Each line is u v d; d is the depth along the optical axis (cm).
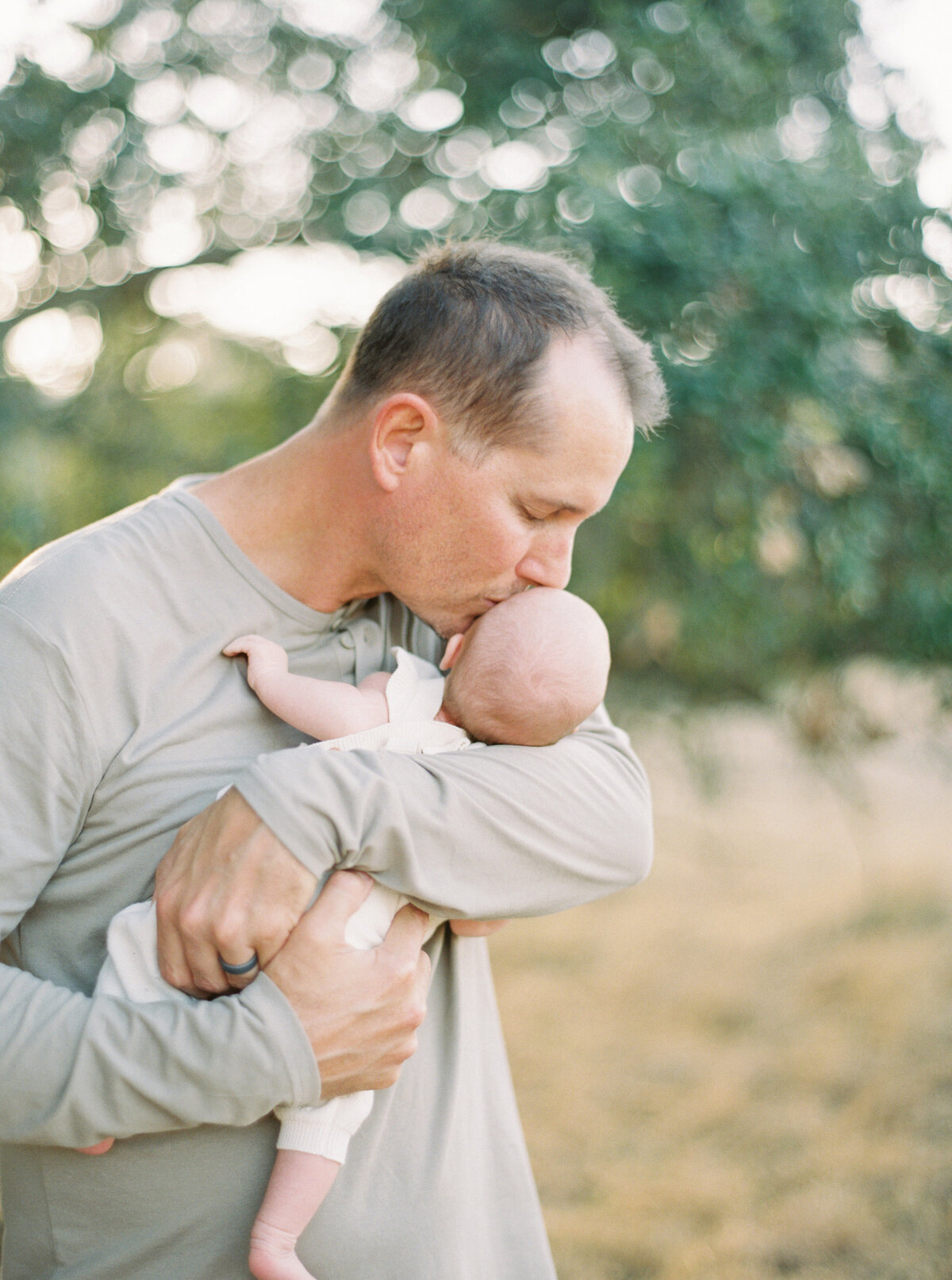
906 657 332
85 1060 98
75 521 330
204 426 363
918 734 356
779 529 298
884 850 683
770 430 275
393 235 320
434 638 149
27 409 321
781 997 546
